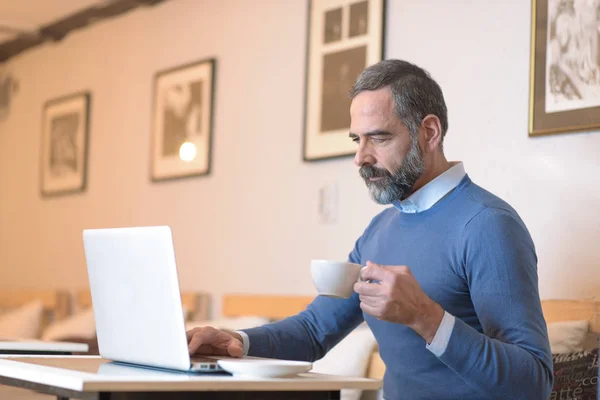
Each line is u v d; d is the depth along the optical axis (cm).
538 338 247
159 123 680
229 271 602
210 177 628
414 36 481
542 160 405
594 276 380
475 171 436
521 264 256
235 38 617
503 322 251
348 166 514
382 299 228
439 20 466
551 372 249
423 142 283
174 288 219
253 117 594
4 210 891
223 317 580
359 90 285
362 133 281
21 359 262
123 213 720
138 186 704
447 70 458
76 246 776
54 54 834
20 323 678
